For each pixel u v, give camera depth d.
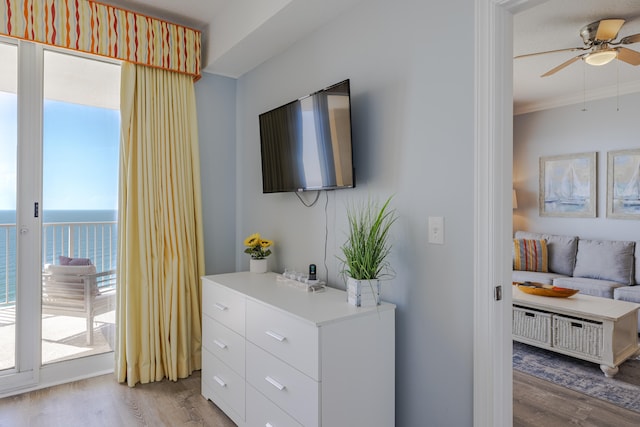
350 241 1.92
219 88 3.14
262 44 2.56
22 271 2.44
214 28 2.82
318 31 2.33
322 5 2.07
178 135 2.79
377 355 1.69
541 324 3.07
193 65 2.84
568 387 2.55
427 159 1.69
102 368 2.74
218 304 2.27
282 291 2.05
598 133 4.36
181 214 2.79
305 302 1.81
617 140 4.21
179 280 2.73
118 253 2.62
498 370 1.47
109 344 2.78
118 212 2.63
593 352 2.77
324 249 2.29
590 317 2.77
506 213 1.48
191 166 2.89
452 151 1.59
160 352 2.70
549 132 4.80
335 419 1.55
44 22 2.30
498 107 1.46
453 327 1.58
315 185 2.16
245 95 3.11
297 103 2.26
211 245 3.11
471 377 1.52
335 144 1.99
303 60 2.46
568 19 2.73
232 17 2.59
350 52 2.10
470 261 1.52
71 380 2.61
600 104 4.34
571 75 3.82
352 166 1.91
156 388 2.56
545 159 4.83
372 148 1.96
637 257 3.83
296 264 2.54
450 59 1.60
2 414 2.18
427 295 1.69
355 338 1.61
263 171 2.65
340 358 1.56
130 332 2.57
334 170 2.02
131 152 2.61
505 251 1.48
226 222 3.19
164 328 2.68
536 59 3.41
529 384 2.60
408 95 1.77
